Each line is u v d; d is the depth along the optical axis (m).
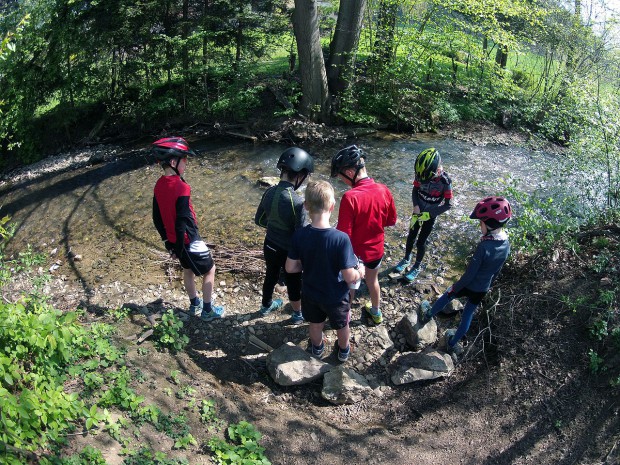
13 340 3.32
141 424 3.39
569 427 3.82
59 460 2.82
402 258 6.01
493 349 4.63
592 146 5.69
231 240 6.45
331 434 3.82
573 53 9.93
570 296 4.70
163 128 10.45
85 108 10.55
